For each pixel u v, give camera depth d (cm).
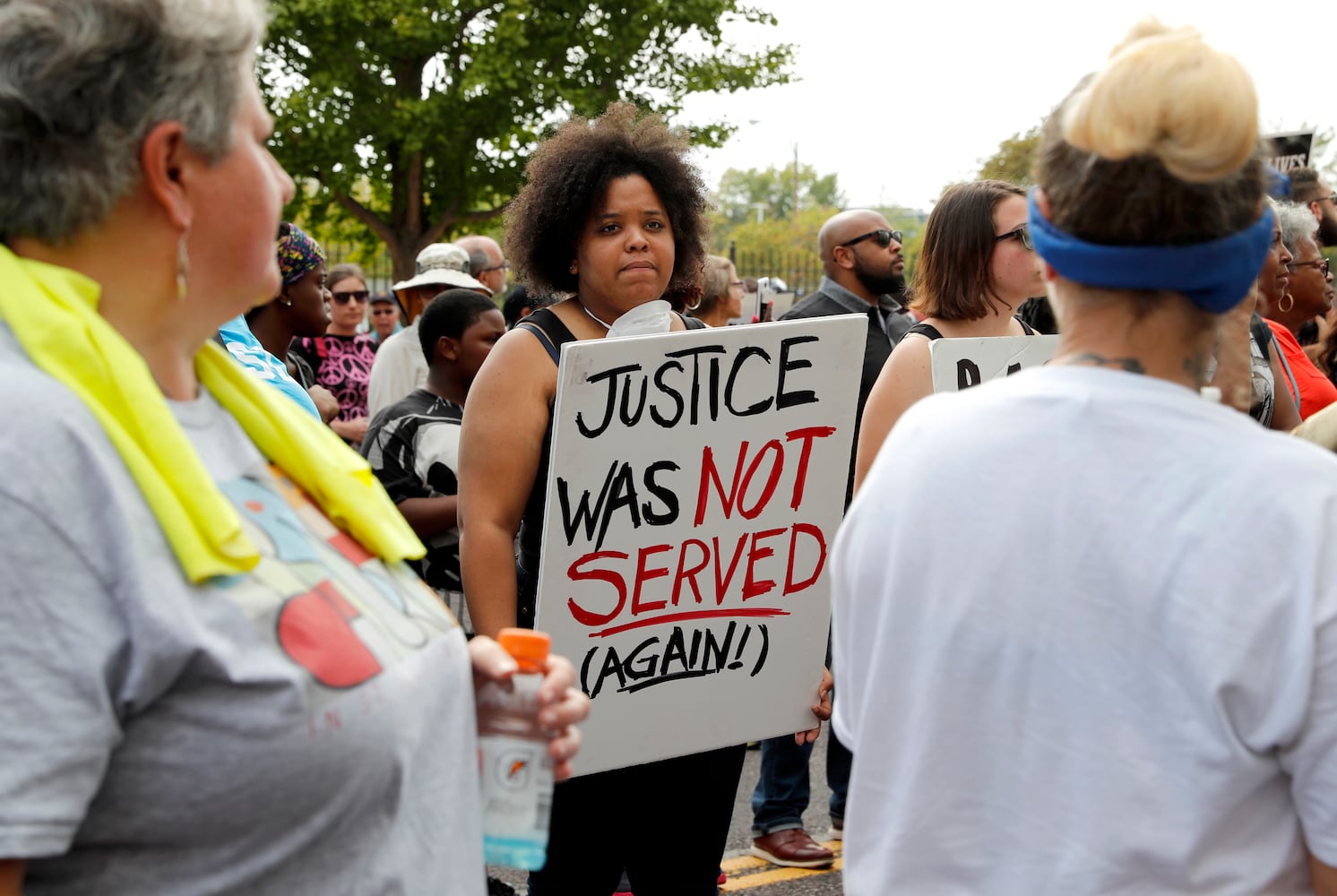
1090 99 109
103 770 96
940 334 253
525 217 235
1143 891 109
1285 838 110
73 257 106
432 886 118
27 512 92
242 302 117
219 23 106
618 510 206
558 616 205
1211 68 104
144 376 101
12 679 91
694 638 217
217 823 102
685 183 238
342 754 105
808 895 345
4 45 99
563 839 223
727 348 211
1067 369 117
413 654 118
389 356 501
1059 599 111
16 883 92
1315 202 472
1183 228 109
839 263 447
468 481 213
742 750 232
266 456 125
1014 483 114
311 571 112
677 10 1862
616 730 211
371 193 2133
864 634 126
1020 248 248
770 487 220
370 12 1733
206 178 109
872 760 123
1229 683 103
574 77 1931
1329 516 104
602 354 200
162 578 97
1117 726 109
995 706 115
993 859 116
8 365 97
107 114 102
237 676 100
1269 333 313
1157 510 108
